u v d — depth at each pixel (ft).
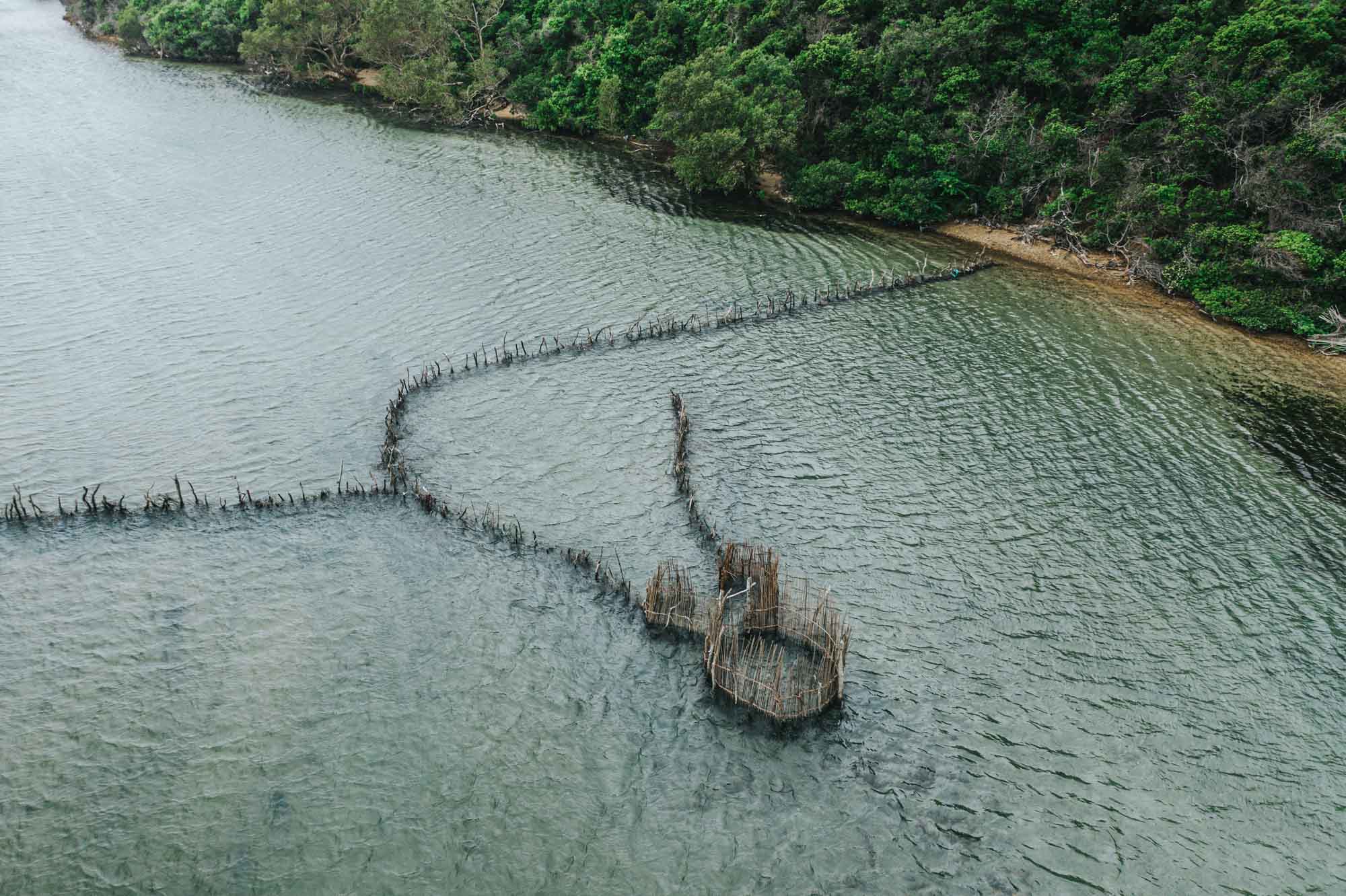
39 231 239.91
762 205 293.43
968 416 176.76
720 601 119.24
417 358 189.47
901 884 92.89
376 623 123.24
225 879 90.12
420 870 92.02
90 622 120.78
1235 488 157.38
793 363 195.42
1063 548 141.69
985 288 236.84
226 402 169.48
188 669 114.21
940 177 274.98
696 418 173.68
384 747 105.19
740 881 92.68
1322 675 119.75
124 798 97.71
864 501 151.43
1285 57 229.25
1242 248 222.28
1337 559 140.87
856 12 304.50
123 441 156.87
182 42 453.99
